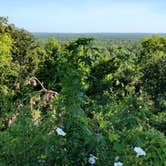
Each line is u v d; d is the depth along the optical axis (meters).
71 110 3.00
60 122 3.00
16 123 3.11
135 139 2.83
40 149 2.88
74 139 2.88
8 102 4.08
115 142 2.83
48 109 3.54
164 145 2.79
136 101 3.10
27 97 4.04
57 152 2.86
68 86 3.08
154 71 38.06
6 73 19.25
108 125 3.01
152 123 3.16
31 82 5.24
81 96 3.09
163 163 2.74
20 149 2.91
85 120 2.98
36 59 29.47
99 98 3.72
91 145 2.81
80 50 3.20
